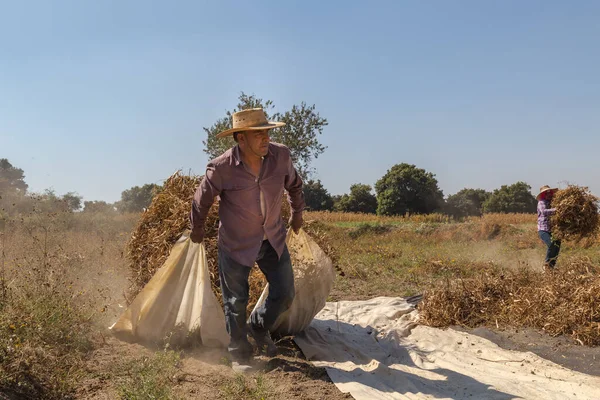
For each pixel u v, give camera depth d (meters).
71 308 5.41
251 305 5.73
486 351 5.48
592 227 9.12
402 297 8.56
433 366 5.13
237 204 4.73
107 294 6.65
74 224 15.38
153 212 5.98
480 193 83.56
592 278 6.48
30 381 3.98
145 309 5.21
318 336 5.79
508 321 6.31
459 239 20.47
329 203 69.81
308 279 5.63
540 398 4.20
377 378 4.63
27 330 4.50
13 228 9.56
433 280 10.01
